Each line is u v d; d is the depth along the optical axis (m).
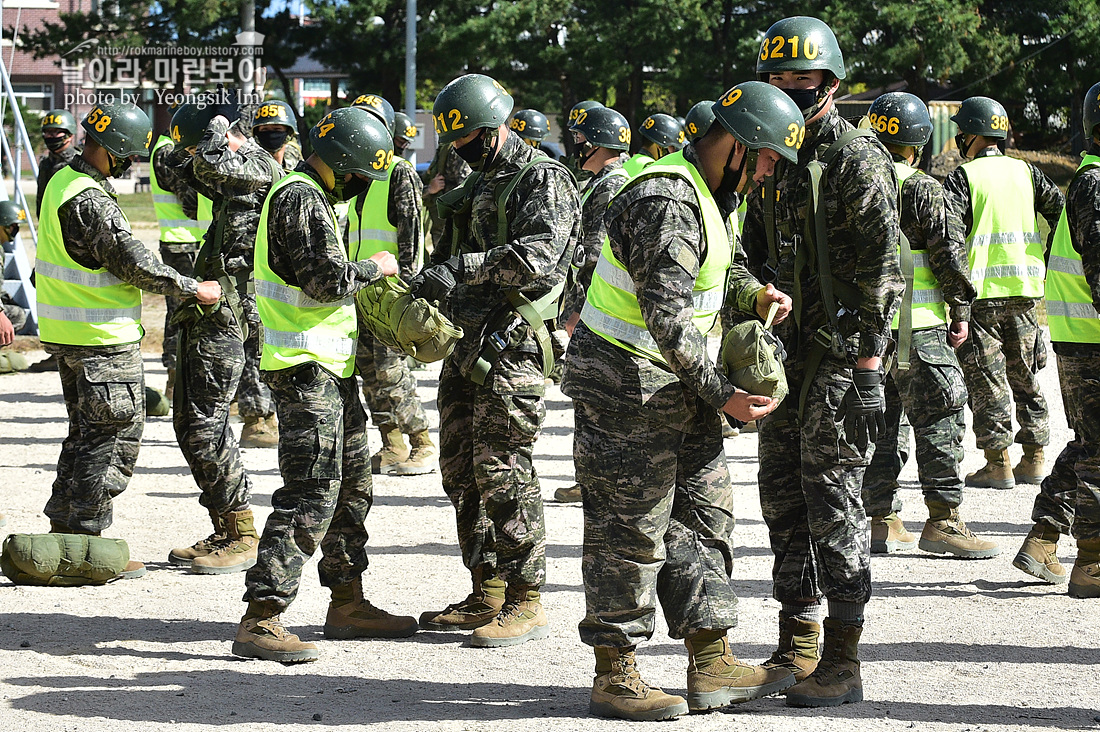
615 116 11.91
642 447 5.93
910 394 9.72
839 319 6.17
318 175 7.19
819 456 6.25
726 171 5.95
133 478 12.20
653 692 6.18
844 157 6.14
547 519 10.91
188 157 9.90
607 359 5.94
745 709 6.35
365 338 12.50
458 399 7.76
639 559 6.01
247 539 9.40
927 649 7.39
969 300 9.62
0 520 10.23
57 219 8.53
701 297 5.95
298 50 42.31
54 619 7.94
